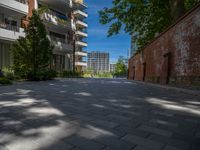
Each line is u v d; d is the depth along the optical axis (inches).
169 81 514.6
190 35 403.9
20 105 206.8
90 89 409.4
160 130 127.8
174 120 154.5
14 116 157.9
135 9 837.2
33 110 182.5
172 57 504.4
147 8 836.6
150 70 724.7
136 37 945.5
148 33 885.2
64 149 93.7
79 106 208.4
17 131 120.2
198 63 366.9
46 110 183.5
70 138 108.9
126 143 103.3
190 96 304.8
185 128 133.3
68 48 1184.8
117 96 298.2
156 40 647.1
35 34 693.9
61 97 275.1
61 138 108.7
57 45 1092.5
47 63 738.8
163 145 102.1
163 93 347.3
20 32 808.9
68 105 212.4
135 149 95.7
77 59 1999.3
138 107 208.2
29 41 685.3
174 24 487.2
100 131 122.7
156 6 803.4
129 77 1347.2
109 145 99.9
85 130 124.2
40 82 626.5
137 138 111.5
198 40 370.9
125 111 186.5
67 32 1317.7
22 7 820.6
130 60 1339.8
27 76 679.7
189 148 99.0
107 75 2319.1
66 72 1213.1
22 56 677.3
